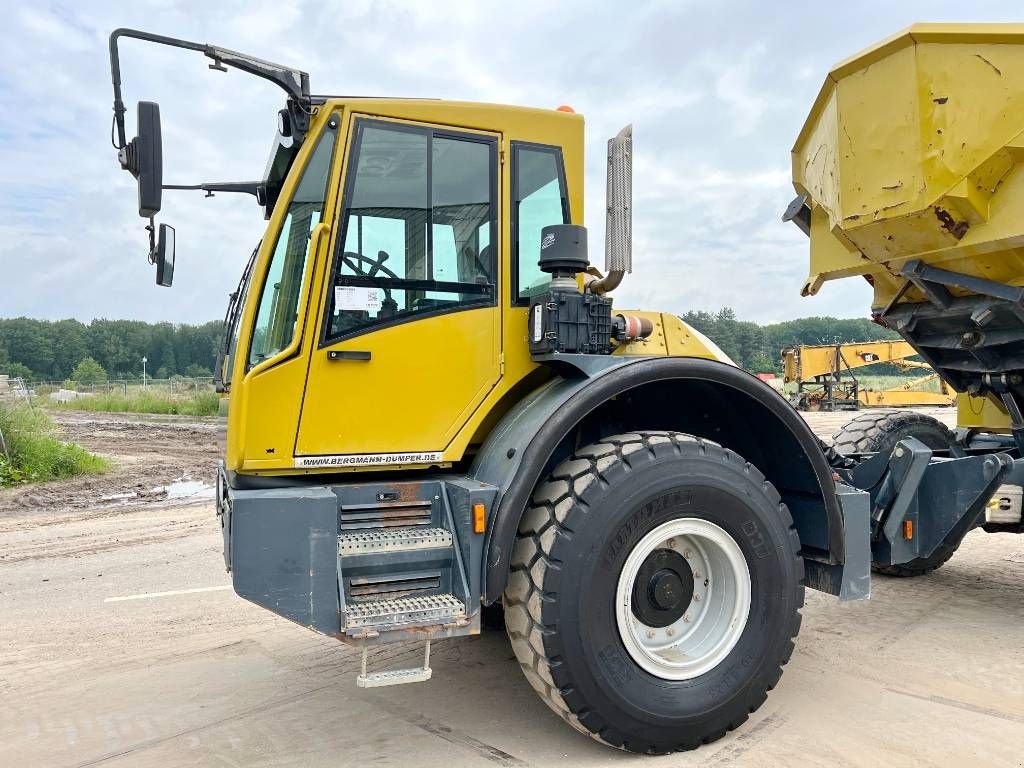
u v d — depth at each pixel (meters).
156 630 4.81
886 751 3.01
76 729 3.38
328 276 3.05
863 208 4.08
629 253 3.24
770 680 3.21
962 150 3.67
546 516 2.96
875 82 3.91
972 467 4.21
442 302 3.26
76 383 47.06
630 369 3.09
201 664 4.17
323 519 2.80
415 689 3.74
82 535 7.95
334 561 2.80
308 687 3.80
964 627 4.56
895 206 3.91
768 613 3.21
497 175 3.36
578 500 2.93
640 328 3.48
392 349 3.15
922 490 4.33
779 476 3.68
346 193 3.10
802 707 3.45
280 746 3.17
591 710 2.90
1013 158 3.62
